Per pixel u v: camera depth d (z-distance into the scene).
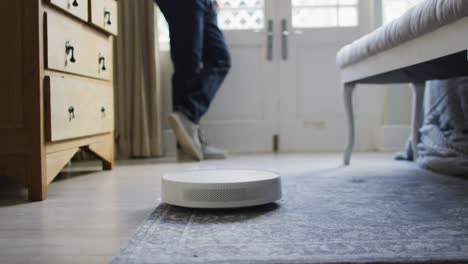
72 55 1.70
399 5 3.27
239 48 3.26
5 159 1.52
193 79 2.76
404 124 3.27
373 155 2.90
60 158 1.69
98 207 1.40
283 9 3.26
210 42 2.86
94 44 2.03
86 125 1.91
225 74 2.90
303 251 0.90
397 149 3.24
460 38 1.20
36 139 1.50
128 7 2.96
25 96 1.50
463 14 1.16
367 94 3.27
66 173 2.20
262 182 1.29
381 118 3.27
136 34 2.96
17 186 1.81
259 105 3.27
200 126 3.27
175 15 2.72
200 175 1.42
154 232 1.06
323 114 3.28
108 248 0.97
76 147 1.87
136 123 2.97
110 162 2.31
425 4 1.36
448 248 0.91
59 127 1.62
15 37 1.49
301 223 1.13
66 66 1.70
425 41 1.42
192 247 0.94
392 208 1.31
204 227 1.10
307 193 1.56
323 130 3.27
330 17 3.27
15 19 1.49
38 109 1.50
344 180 1.85
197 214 1.24
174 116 2.65
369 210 1.28
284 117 3.28
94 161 2.76
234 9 3.24
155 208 1.36
